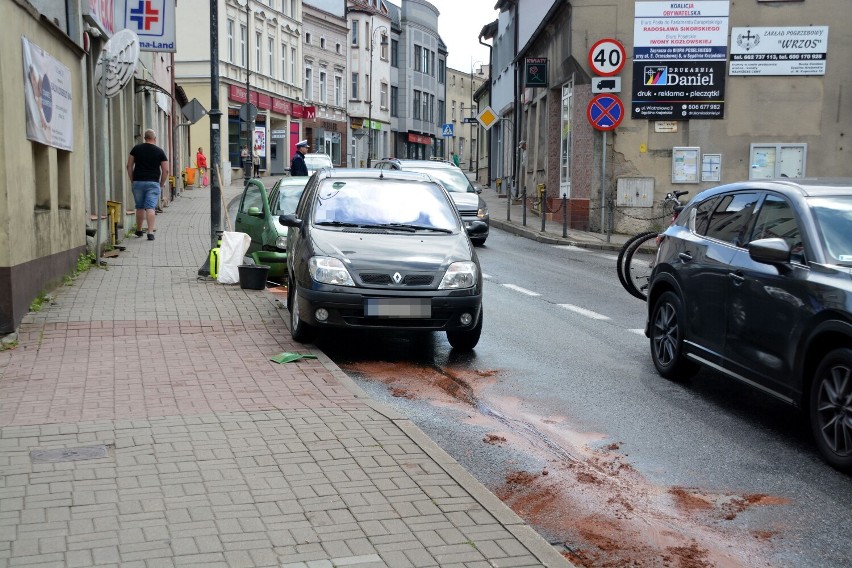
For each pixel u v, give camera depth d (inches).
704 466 238.4
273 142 2544.3
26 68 398.6
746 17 925.8
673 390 319.6
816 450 253.3
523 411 289.9
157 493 196.2
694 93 934.4
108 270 555.2
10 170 369.1
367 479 207.5
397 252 363.9
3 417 251.3
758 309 271.9
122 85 618.8
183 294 474.3
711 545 187.5
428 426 270.7
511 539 175.9
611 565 177.0
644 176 948.6
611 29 941.2
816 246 257.8
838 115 932.0
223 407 265.9
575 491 218.4
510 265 700.7
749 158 940.0
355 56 3230.8
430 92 3988.7
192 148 2101.4
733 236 303.1
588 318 467.8
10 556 163.9
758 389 273.6
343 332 415.2
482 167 2492.6
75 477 204.8
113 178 765.9
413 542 173.6
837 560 181.2
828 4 921.5
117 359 327.3
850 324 231.5
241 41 2226.9
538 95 1290.6
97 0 626.2
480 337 412.2
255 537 174.6
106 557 164.2
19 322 380.5
